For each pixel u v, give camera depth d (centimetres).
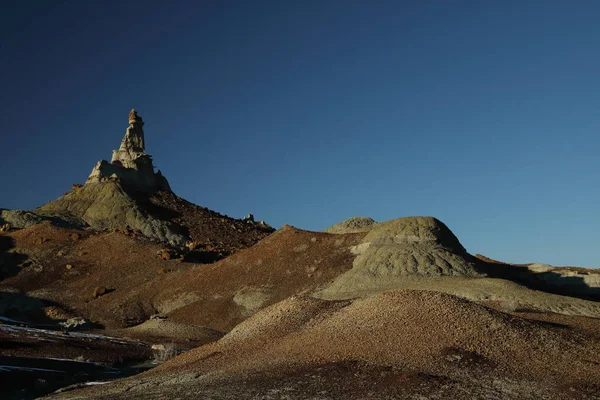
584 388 2238
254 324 3469
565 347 2694
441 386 2261
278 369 2662
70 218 12125
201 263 9188
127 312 7138
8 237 9919
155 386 2716
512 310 4653
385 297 3234
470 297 5178
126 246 9406
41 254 9306
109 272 8600
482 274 6531
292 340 3067
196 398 2342
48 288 8181
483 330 2778
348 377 2417
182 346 5044
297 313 3456
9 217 11500
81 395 2744
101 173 14062
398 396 2183
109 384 2944
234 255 8188
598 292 6825
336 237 7950
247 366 2809
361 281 6356
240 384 2488
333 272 6969
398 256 6719
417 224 7412
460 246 7481
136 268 8650
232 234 12838
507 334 2756
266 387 2391
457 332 2761
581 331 3328
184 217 13375
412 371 2414
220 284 7400
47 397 2802
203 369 2902
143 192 14325
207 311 6744
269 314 3531
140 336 5597
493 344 2667
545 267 7850
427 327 2830
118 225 12038
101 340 5166
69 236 9975
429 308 3005
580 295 6781
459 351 2597
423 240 7144
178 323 5972
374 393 2225
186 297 7256
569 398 2150
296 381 2433
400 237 7225
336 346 2825
